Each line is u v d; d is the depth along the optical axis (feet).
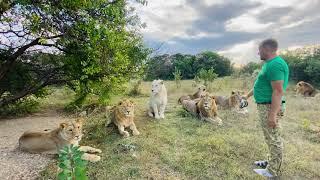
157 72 69.82
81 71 32.30
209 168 18.25
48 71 35.27
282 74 15.16
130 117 24.09
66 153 11.58
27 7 27.76
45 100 42.98
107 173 17.44
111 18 30.91
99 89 32.78
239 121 27.94
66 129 19.40
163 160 19.12
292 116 31.04
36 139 20.31
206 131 24.56
